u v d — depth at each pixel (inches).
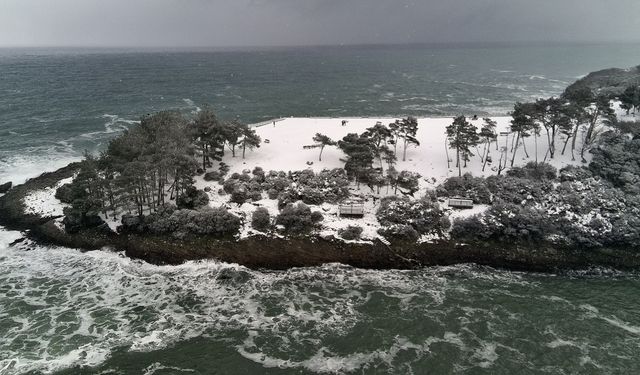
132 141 2630.4
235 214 2613.2
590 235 2385.6
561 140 3353.8
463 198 2704.2
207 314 1943.9
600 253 2325.3
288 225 2519.7
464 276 2223.2
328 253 2348.7
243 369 1653.5
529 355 1717.5
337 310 1975.9
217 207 2635.3
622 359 1692.9
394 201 2669.8
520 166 3041.3
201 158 3336.6
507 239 2417.6
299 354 1726.1
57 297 2042.3
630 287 2133.4
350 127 4116.6
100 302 2011.6
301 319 1916.8
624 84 4626.0
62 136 4370.1
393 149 3437.5
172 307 1985.7
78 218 2490.2
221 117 5295.3
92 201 2479.1
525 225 2425.0
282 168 3169.3
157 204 2691.9
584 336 1815.9
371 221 2581.2
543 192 2704.2
